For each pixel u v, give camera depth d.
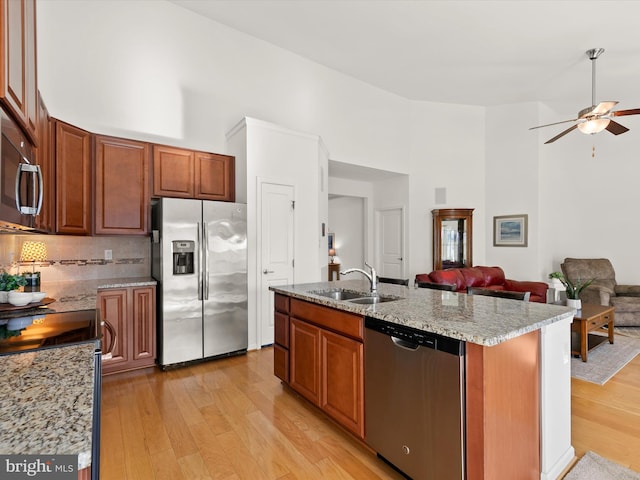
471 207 6.50
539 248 5.96
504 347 1.49
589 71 5.01
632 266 5.77
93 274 3.45
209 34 4.14
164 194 3.57
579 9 3.65
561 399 1.87
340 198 8.03
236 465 1.88
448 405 1.48
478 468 1.40
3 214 1.22
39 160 2.20
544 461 1.73
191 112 4.02
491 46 4.45
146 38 3.74
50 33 3.21
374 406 1.86
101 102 3.47
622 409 2.53
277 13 3.95
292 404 2.56
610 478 1.78
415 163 6.40
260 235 3.90
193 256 3.40
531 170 6.08
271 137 4.00
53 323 1.66
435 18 3.91
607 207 5.98
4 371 1.02
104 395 2.71
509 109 6.32
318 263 4.41
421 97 6.21
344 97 5.43
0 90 1.14
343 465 1.88
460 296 2.38
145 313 3.22
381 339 1.81
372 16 3.91
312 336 2.38
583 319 3.52
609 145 5.96
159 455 1.96
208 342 3.45
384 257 6.95
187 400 2.63
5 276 2.25
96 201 3.16
